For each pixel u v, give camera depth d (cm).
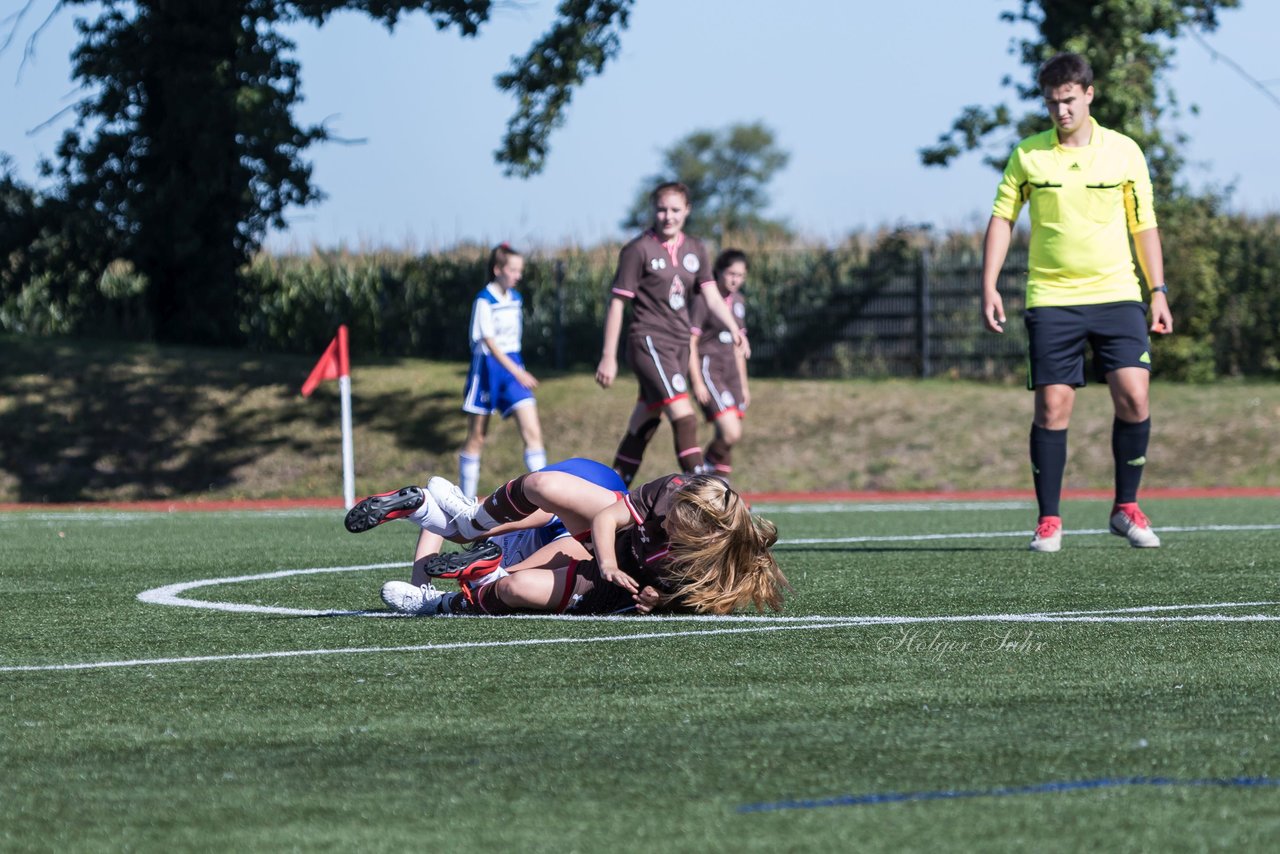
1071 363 2961
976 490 7212
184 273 9681
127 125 9344
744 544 1964
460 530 2033
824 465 7569
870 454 7619
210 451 7850
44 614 2058
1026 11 9100
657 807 966
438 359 10225
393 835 910
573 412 8144
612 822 931
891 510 4831
